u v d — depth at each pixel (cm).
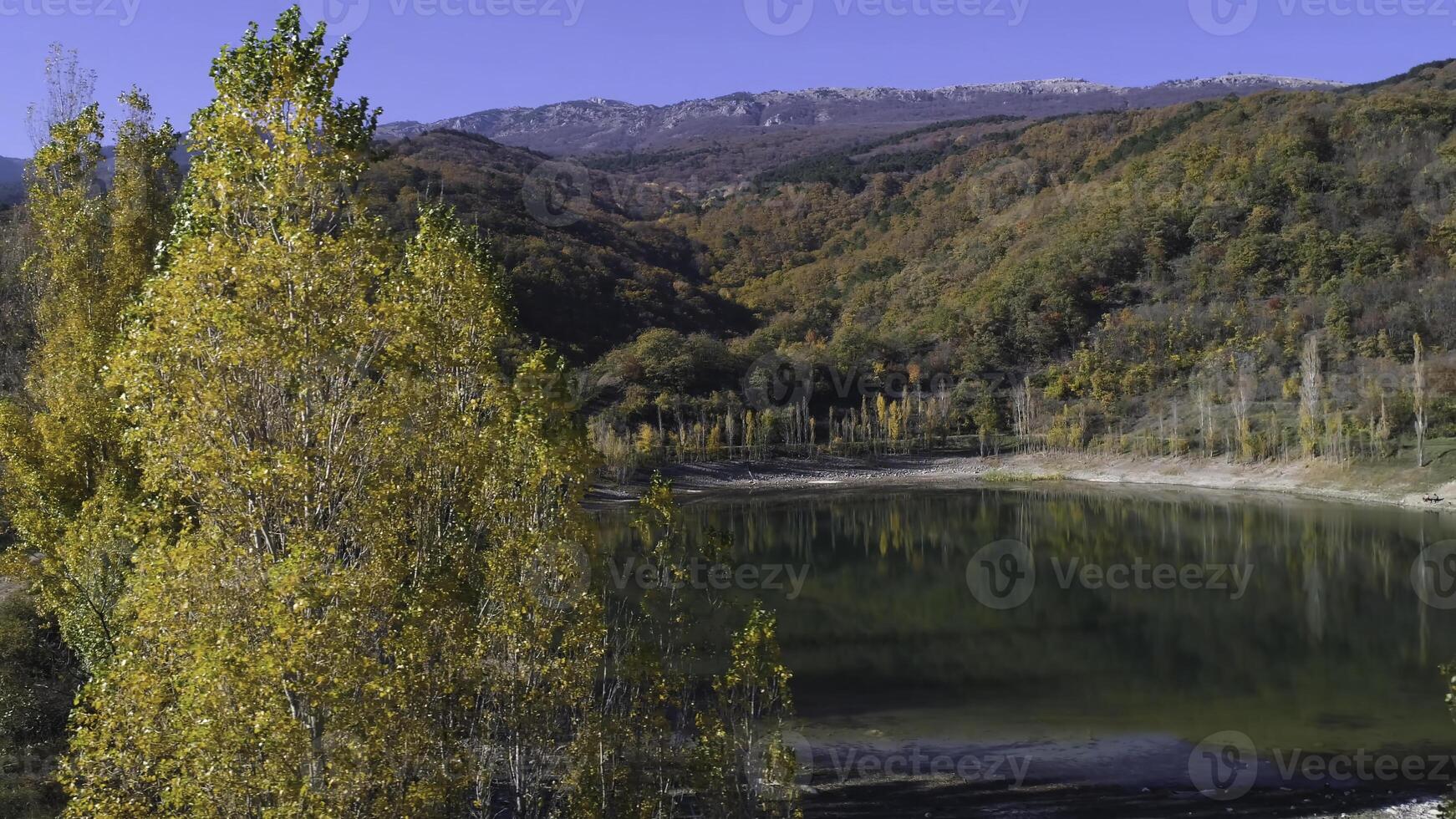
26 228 4191
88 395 2216
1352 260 11150
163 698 1030
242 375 1043
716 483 10150
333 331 1076
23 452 2281
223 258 1020
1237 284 11762
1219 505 7538
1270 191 12588
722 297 17062
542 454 1290
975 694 2703
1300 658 3011
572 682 1260
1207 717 2456
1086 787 2030
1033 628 3528
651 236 19725
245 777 958
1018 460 10900
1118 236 12938
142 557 1109
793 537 6306
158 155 2408
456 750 1154
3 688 1991
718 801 1343
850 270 17600
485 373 1327
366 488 1107
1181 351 11300
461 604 1217
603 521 6256
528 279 13238
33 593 2503
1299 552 5181
